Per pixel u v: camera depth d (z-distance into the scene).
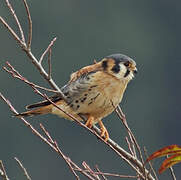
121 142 27.36
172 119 33.56
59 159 27.75
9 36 31.59
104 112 8.27
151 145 32.12
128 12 39.59
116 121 27.55
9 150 28.22
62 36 35.50
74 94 8.16
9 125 28.17
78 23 36.62
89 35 36.69
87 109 8.16
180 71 37.19
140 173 5.98
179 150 5.19
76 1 36.94
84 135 27.95
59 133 27.86
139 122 33.12
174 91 35.62
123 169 25.17
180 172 23.38
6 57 30.55
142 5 40.16
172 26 39.88
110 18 38.19
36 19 34.81
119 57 8.37
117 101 8.30
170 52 38.12
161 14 40.19
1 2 32.66
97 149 27.59
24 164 27.67
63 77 33.62
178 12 40.44
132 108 33.75
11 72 6.27
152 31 39.47
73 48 35.47
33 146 28.06
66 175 27.44
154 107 34.12
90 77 8.14
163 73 36.81
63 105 8.22
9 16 32.66
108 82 8.16
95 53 36.16
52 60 34.00
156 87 35.84
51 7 35.56
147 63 37.53
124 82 8.30
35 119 27.73
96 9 37.78
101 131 7.92
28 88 28.52
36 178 27.61
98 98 8.12
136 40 38.25
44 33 34.69
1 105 28.16
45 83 28.86
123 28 38.50
